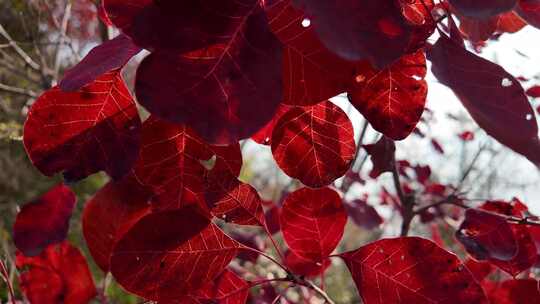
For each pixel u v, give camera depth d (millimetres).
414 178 893
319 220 387
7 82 1424
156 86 254
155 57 257
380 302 360
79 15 1349
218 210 371
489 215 458
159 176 352
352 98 330
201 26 261
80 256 406
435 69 277
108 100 317
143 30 259
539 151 255
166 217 346
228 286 375
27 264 406
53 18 1192
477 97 264
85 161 315
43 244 368
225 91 256
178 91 254
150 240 345
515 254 439
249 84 257
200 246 354
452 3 253
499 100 264
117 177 311
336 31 237
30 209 373
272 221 624
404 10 313
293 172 365
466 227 458
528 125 259
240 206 371
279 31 293
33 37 1181
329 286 1670
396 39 244
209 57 259
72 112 317
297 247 396
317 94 302
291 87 301
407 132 333
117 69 312
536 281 446
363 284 363
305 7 240
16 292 710
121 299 1280
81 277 408
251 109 254
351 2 244
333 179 366
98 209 363
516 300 450
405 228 649
